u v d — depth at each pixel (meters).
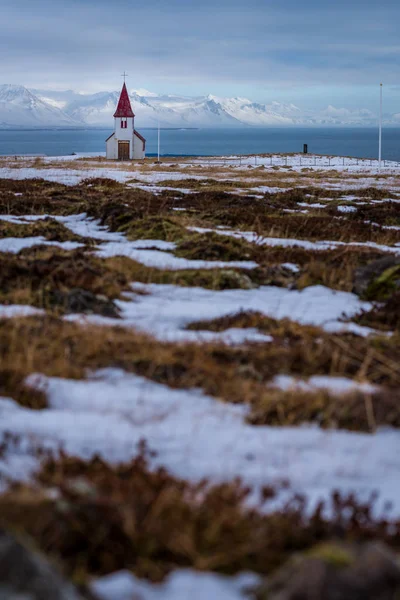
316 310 10.70
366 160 84.12
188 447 5.35
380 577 2.93
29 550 3.04
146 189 33.84
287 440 5.57
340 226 20.72
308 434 5.71
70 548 3.65
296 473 4.96
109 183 35.03
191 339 8.47
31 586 2.85
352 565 2.99
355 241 18.78
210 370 7.09
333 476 4.96
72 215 22.05
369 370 7.52
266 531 3.98
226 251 14.84
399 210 26.69
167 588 3.35
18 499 3.95
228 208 24.06
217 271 12.78
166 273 12.80
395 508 4.49
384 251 16.45
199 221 19.75
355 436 5.73
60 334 8.06
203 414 6.06
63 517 3.80
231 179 46.38
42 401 6.23
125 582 3.33
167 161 80.62
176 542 3.77
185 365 7.30
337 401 6.33
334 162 78.75
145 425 5.77
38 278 10.94
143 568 3.54
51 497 4.07
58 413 5.85
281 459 5.20
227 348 7.96
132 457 5.09
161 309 10.16
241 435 5.62
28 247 14.65
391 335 9.35
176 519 3.99
